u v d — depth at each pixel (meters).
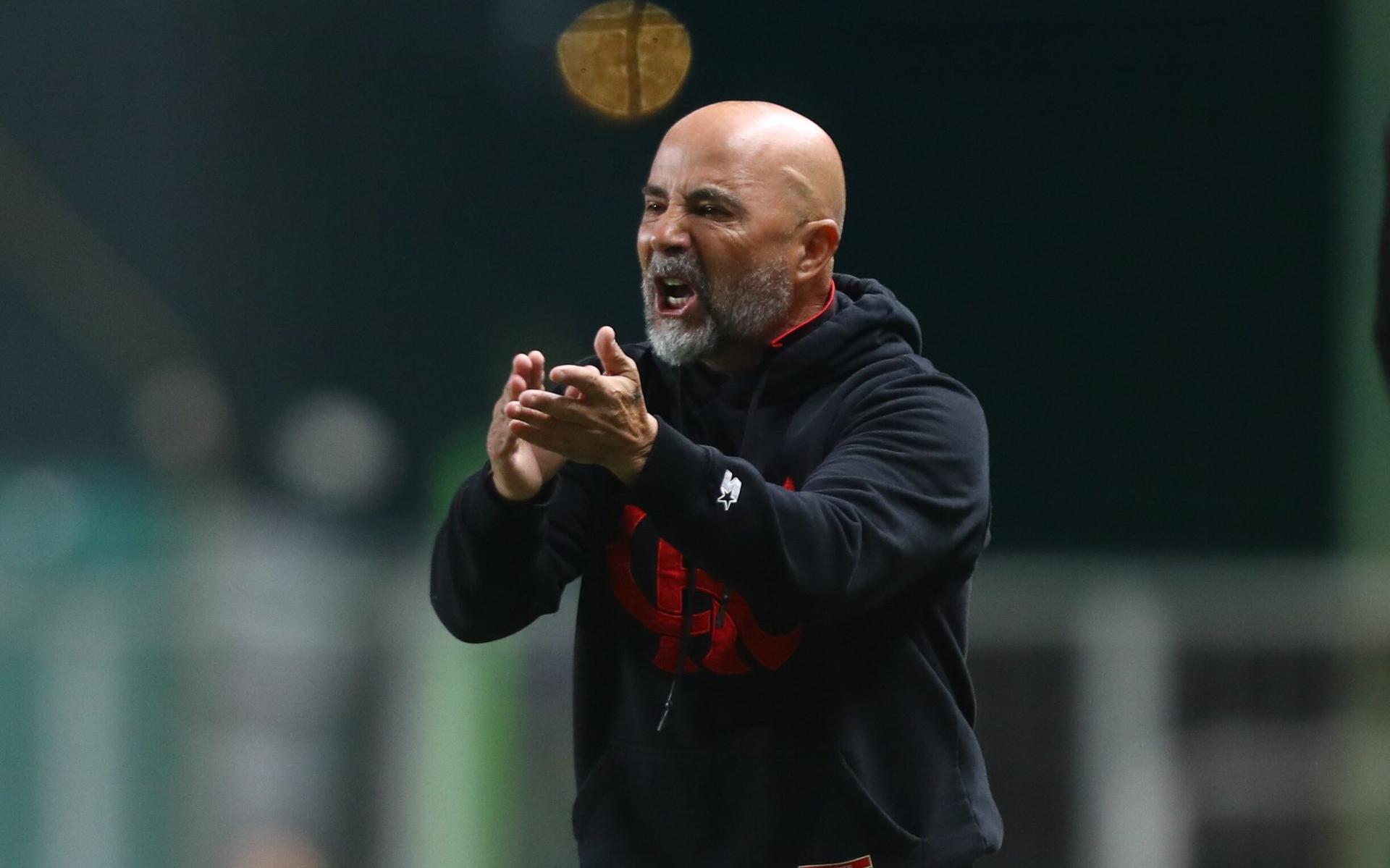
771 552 8.48
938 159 49.19
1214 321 47.88
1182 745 23.16
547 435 8.34
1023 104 48.94
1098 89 48.59
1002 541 48.34
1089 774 22.89
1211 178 47.84
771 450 9.62
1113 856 22.84
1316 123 47.34
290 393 56.12
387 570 22.42
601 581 9.88
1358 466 34.56
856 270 49.41
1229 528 47.31
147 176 56.25
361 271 56.66
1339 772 23.38
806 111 49.41
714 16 49.12
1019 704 22.94
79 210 56.09
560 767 22.22
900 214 49.34
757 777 9.46
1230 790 23.19
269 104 56.47
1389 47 33.84
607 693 9.91
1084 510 48.19
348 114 56.53
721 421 9.84
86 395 55.22
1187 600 23.38
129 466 50.81
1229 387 47.66
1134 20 47.97
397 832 21.84
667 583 9.58
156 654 21.69
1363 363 34.41
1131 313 48.44
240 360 56.06
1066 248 48.75
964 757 9.69
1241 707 23.31
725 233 9.41
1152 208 48.34
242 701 21.80
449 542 9.54
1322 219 47.38
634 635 9.70
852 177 49.38
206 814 21.59
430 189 56.62
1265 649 23.44
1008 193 48.97
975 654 22.97
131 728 21.58
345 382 56.41
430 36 55.84
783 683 9.45
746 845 9.49
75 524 33.16
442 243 56.50
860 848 9.43
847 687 9.47
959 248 49.22
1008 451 48.56
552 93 55.66
